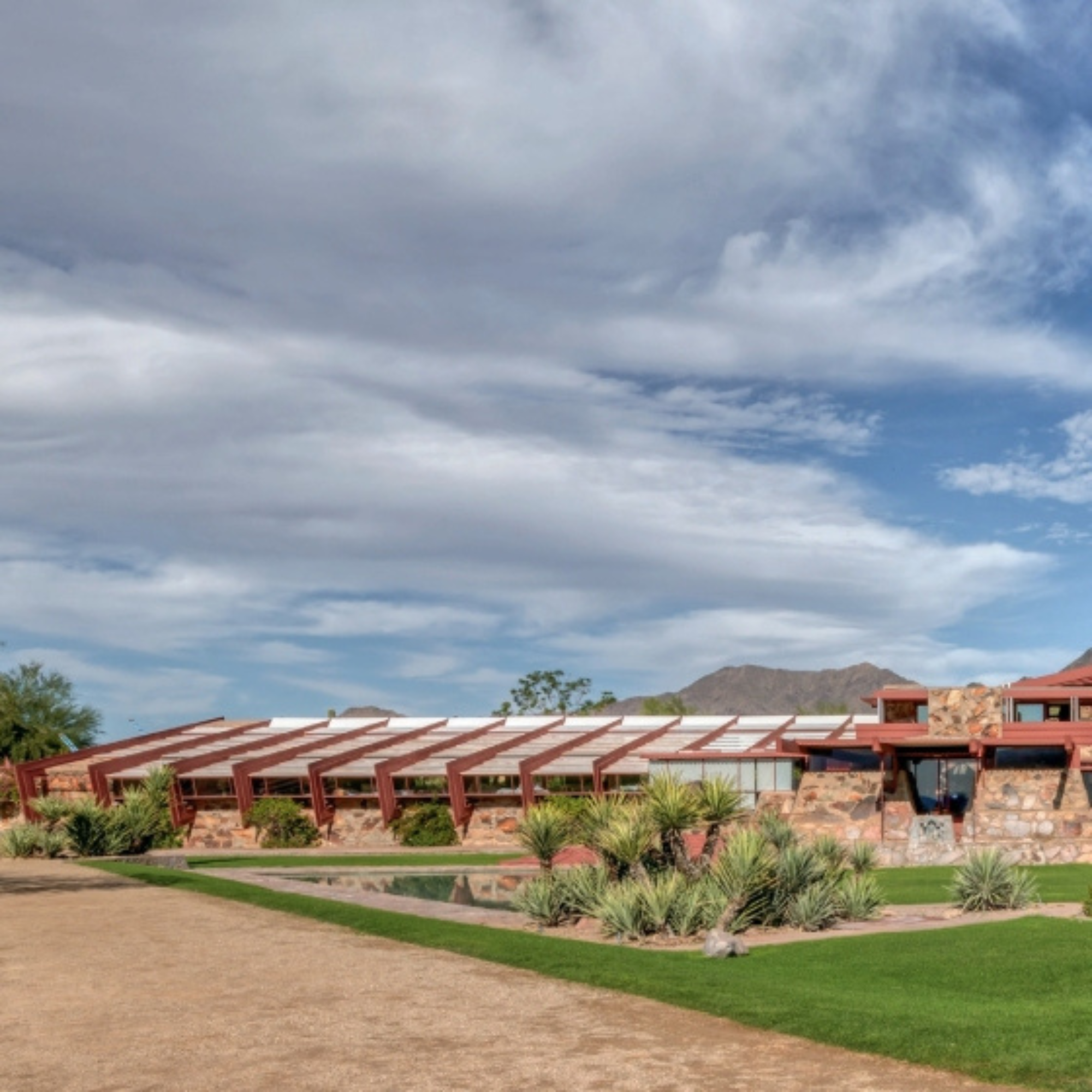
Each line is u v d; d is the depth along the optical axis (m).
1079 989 13.98
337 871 40.47
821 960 17.23
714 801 24.28
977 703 43.56
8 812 68.38
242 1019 12.73
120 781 64.06
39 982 15.21
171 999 13.91
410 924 20.56
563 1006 13.12
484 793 60.09
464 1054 11.01
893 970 15.93
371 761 62.84
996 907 22.89
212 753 66.06
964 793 45.84
